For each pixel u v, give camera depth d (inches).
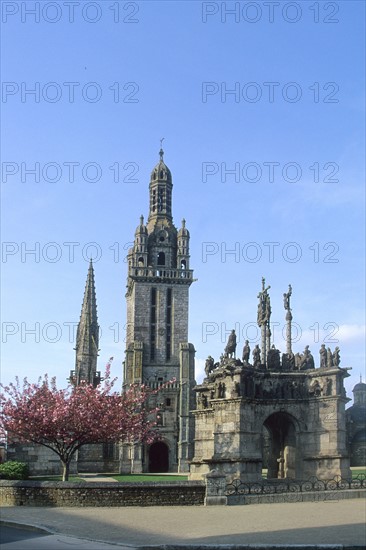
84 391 2288.4
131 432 2370.8
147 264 6245.1
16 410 2128.4
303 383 2215.8
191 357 5935.0
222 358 2287.2
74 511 1567.4
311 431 2170.3
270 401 2156.7
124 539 1144.2
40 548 1044.5
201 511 1540.4
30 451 2871.6
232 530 1216.8
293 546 1019.9
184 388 5762.8
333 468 2094.0
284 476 2267.5
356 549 1008.9
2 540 1143.6
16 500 1724.9
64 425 2110.0
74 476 3737.7
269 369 2208.4
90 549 1037.8
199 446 2260.1
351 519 1317.7
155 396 5792.3
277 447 2346.2
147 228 6471.5
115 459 5378.9
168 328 6127.0
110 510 1585.9
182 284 6235.2
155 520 1381.6
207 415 2262.6
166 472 5556.1
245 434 2066.9
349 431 5255.9
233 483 1945.1
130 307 6397.6
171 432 5693.9
